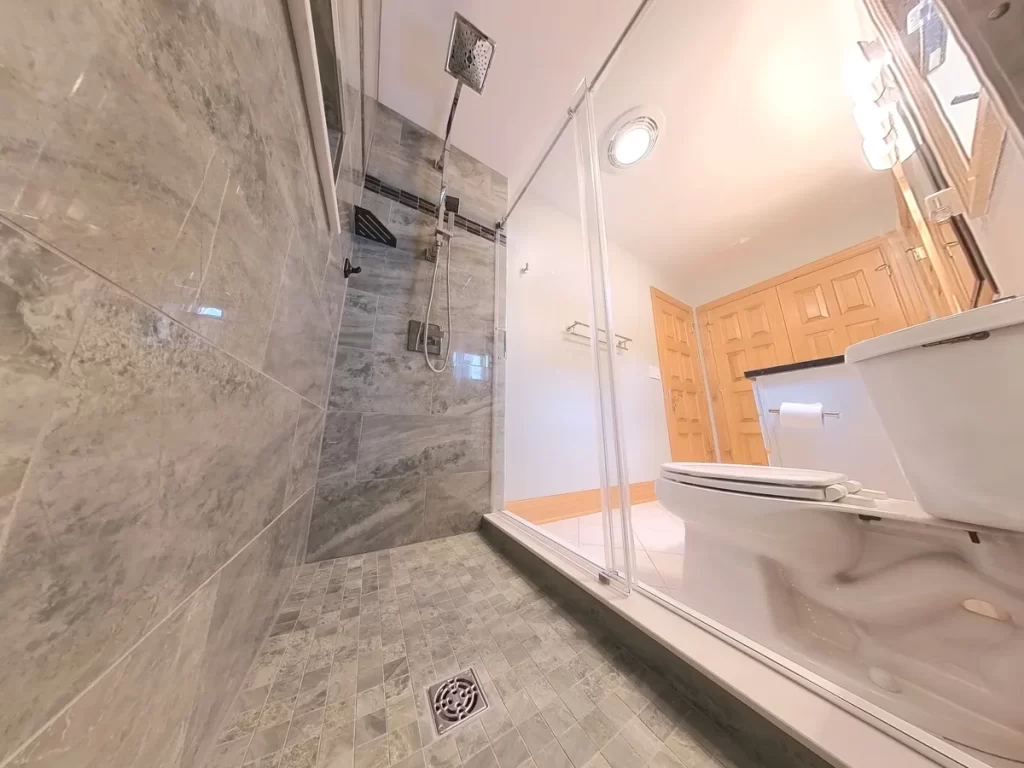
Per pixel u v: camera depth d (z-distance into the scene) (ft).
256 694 1.77
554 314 6.25
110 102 0.65
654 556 3.92
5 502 0.51
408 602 2.76
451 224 5.19
